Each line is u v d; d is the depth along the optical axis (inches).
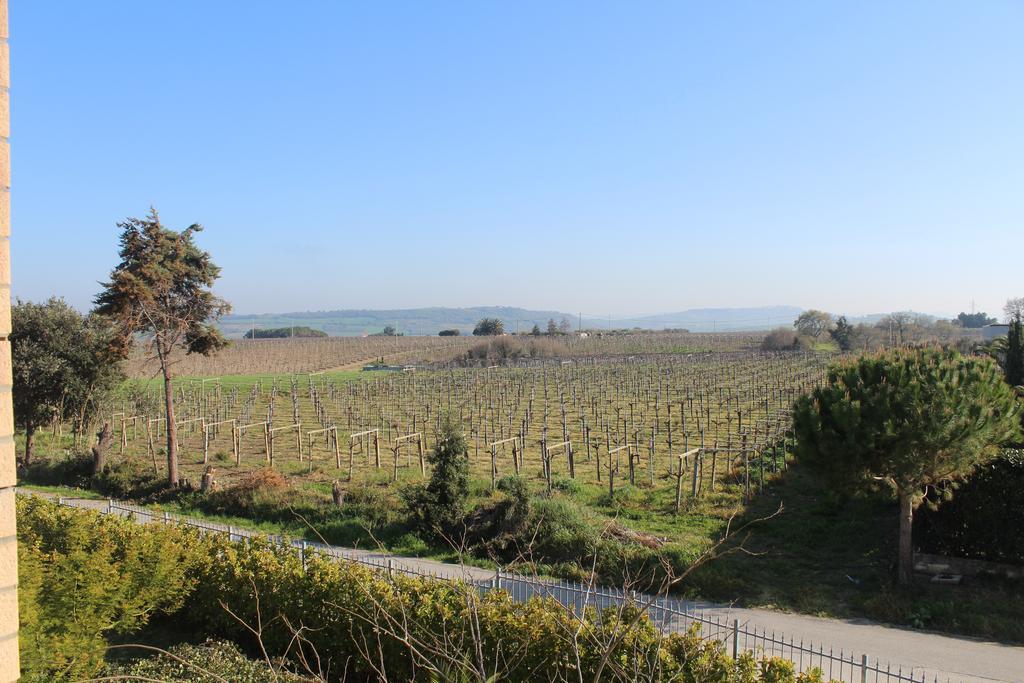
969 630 505.4
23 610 365.4
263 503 909.8
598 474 1019.9
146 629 519.8
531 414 1641.2
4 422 173.8
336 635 438.9
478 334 4992.6
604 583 605.9
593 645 348.5
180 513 933.8
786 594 582.2
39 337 1304.1
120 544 499.8
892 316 3673.7
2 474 173.2
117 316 1007.6
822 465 583.8
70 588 402.9
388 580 458.3
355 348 4224.9
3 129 177.0
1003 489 581.0
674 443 1302.9
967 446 533.3
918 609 535.2
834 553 668.1
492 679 265.1
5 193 176.4
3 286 174.2
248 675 367.2
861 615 543.2
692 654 351.9
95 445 1210.0
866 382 588.4
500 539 701.3
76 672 380.2
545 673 361.4
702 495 898.7
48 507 607.8
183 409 1939.0
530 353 3617.1
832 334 3523.6
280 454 1327.5
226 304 1102.4
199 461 1248.2
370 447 1366.9
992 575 579.8
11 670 174.4
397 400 2005.4
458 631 389.1
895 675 384.2
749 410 1581.0
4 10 178.9
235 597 493.7
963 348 1863.9
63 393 1293.1
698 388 1991.9
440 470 783.1
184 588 499.5
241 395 2242.9
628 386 2188.7
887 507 754.2
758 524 760.3
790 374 2373.3
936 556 610.2
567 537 678.5
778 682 337.7
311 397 2204.7
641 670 316.2
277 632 470.0
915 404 536.1
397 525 796.0
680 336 5093.5
